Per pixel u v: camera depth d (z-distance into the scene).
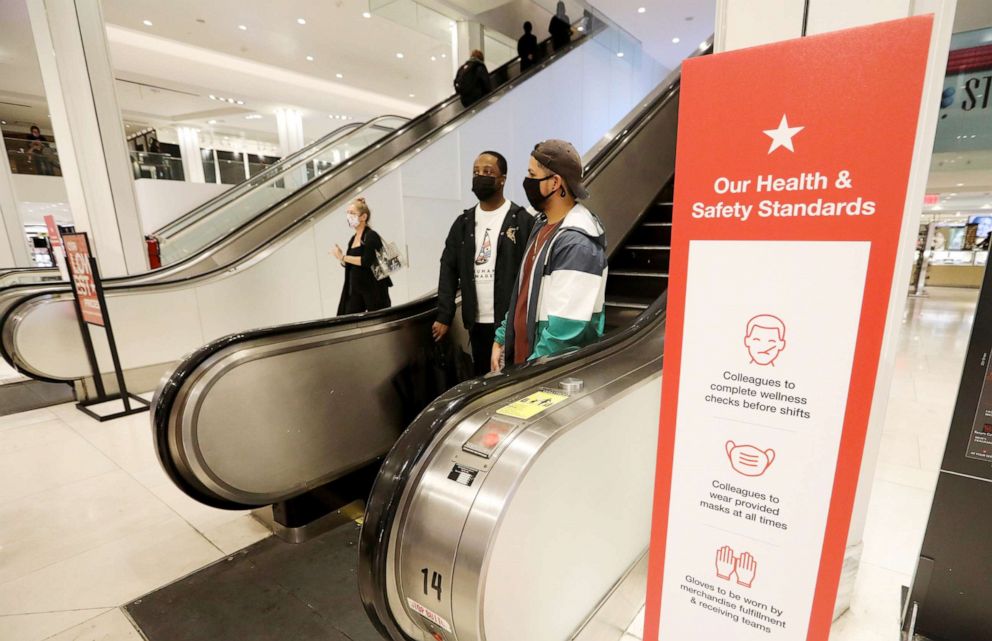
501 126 6.04
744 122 0.80
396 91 11.63
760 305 0.84
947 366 4.38
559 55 6.91
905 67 0.66
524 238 2.08
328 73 10.14
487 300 2.17
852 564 1.50
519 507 0.97
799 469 0.87
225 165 10.03
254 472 1.89
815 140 0.74
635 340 1.70
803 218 0.78
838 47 0.70
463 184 5.75
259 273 4.45
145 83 9.40
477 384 1.26
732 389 0.90
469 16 7.18
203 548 1.98
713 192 0.85
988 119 6.36
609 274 3.79
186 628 1.56
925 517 2.04
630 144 4.10
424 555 1.01
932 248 13.01
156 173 8.14
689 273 0.91
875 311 0.75
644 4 7.24
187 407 1.73
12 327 3.66
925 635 1.43
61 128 4.14
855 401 0.79
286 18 7.33
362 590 1.08
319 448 2.10
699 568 1.02
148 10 6.92
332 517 2.17
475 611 0.93
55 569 1.86
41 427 3.38
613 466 1.34
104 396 3.85
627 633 1.53
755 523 0.94
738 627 1.00
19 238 7.63
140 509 2.29
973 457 1.25
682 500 1.01
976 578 1.32
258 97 10.79
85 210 4.26
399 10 6.84
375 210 4.93
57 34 3.97
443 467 1.07
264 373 1.90
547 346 1.60
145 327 4.05
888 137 0.69
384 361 2.35
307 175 7.82
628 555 1.53
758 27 1.35
